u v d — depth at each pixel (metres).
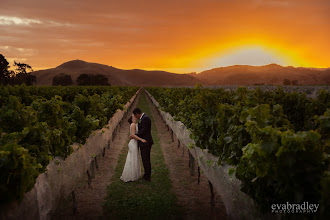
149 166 6.59
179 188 6.20
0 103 9.88
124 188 6.14
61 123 5.23
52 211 3.81
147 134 6.60
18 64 81.00
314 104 6.95
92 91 24.25
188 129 7.26
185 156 9.02
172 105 11.09
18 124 4.02
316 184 2.26
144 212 4.95
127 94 21.19
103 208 5.14
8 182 2.71
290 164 2.30
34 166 3.14
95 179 6.82
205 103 5.45
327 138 3.24
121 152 9.69
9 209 2.70
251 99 5.15
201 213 4.95
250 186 2.92
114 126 11.02
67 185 4.48
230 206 3.78
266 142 2.49
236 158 3.75
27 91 12.66
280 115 4.21
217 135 4.89
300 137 2.33
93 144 6.63
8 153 2.65
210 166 4.83
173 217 4.78
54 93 15.97
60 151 4.39
